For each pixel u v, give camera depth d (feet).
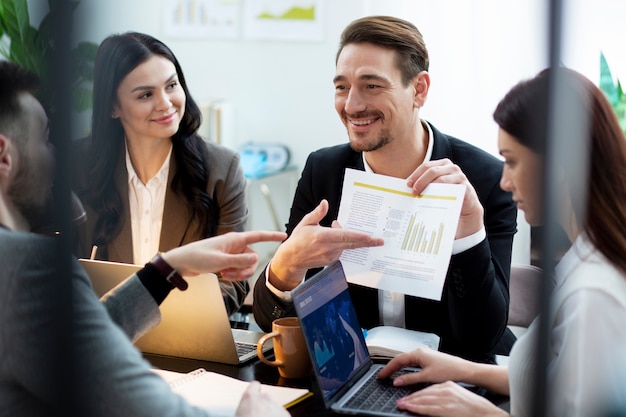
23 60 9.19
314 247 5.88
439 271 5.79
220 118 14.07
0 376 4.24
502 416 4.75
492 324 6.31
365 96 6.57
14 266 4.18
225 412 4.97
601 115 4.64
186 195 7.32
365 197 6.18
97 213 7.26
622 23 10.71
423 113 12.59
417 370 5.67
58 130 3.65
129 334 5.09
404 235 5.98
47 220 4.49
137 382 4.24
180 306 5.88
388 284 5.89
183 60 14.57
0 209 4.44
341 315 5.57
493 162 7.04
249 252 5.48
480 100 12.34
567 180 4.58
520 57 12.12
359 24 6.62
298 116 14.35
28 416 4.26
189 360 6.08
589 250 4.62
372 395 5.22
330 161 7.19
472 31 12.25
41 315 4.17
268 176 13.70
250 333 6.58
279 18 14.11
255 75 14.38
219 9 14.32
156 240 7.39
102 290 5.98
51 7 3.59
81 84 8.85
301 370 5.67
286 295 6.21
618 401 4.47
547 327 3.42
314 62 14.11
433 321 6.72
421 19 12.48
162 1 14.40
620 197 4.59
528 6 12.01
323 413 5.04
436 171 6.04
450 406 4.85
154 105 6.93
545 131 3.37
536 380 3.45
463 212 6.10
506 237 6.88
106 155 7.16
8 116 4.41
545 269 3.41
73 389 3.85
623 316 4.46
